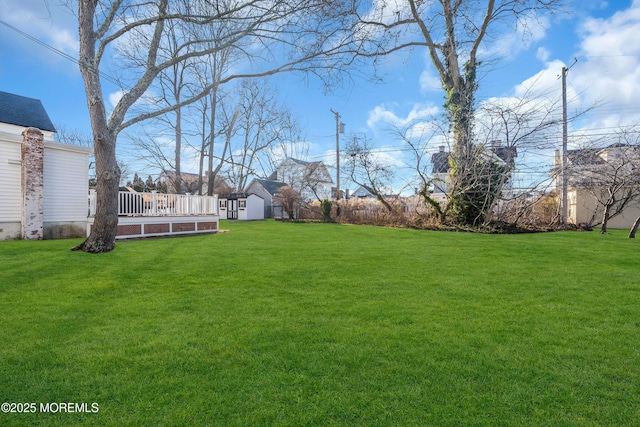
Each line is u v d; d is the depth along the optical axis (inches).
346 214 874.1
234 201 1114.7
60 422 65.9
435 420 66.9
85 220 434.9
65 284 175.2
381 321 121.7
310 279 189.0
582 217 653.3
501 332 111.3
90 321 121.0
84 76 280.5
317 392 76.4
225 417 67.8
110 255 271.3
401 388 77.9
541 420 66.9
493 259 256.1
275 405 71.7
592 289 167.3
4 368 86.4
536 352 96.4
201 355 94.2
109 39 286.4
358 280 186.5
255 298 151.6
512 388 78.0
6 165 372.5
